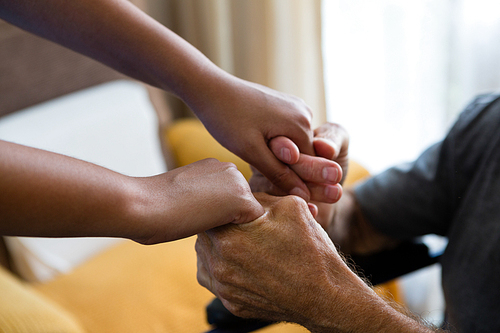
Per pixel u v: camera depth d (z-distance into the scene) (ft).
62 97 5.05
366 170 4.33
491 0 4.06
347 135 2.73
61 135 4.52
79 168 1.94
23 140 4.35
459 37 4.32
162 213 2.04
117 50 2.42
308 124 2.52
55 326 3.09
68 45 2.44
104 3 2.36
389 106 4.99
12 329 3.00
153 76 2.46
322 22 4.82
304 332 3.50
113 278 3.95
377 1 4.69
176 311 3.63
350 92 5.20
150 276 3.92
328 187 2.57
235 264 2.27
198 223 2.10
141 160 5.02
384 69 4.88
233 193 2.16
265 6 5.13
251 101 2.47
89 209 1.93
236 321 2.67
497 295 2.71
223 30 5.81
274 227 2.24
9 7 2.36
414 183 3.08
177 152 5.43
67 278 4.07
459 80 4.48
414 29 4.58
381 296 2.46
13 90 4.69
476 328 2.77
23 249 4.21
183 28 6.22
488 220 2.76
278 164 2.52
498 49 4.17
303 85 5.25
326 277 2.24
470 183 2.93
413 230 3.10
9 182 1.84
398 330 2.24
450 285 2.87
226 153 4.86
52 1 2.34
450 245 2.90
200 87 2.44
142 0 5.93
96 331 3.53
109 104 4.96
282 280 2.25
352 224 3.13
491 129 2.86
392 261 2.96
